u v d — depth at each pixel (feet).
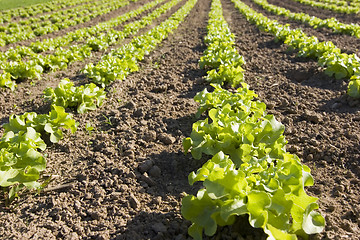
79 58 7.47
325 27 9.83
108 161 3.19
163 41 9.57
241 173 1.95
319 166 3.08
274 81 5.36
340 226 2.28
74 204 2.64
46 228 2.40
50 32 12.68
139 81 5.69
